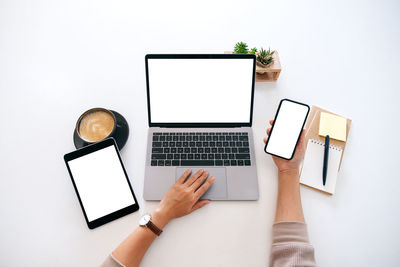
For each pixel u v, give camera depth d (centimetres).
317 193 73
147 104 82
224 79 73
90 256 66
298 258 60
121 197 70
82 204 68
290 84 86
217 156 75
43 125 81
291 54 91
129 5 99
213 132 78
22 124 81
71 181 73
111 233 68
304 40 93
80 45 93
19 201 72
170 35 94
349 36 93
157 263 66
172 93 74
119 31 95
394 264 66
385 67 88
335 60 90
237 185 72
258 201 72
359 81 86
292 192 70
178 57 70
